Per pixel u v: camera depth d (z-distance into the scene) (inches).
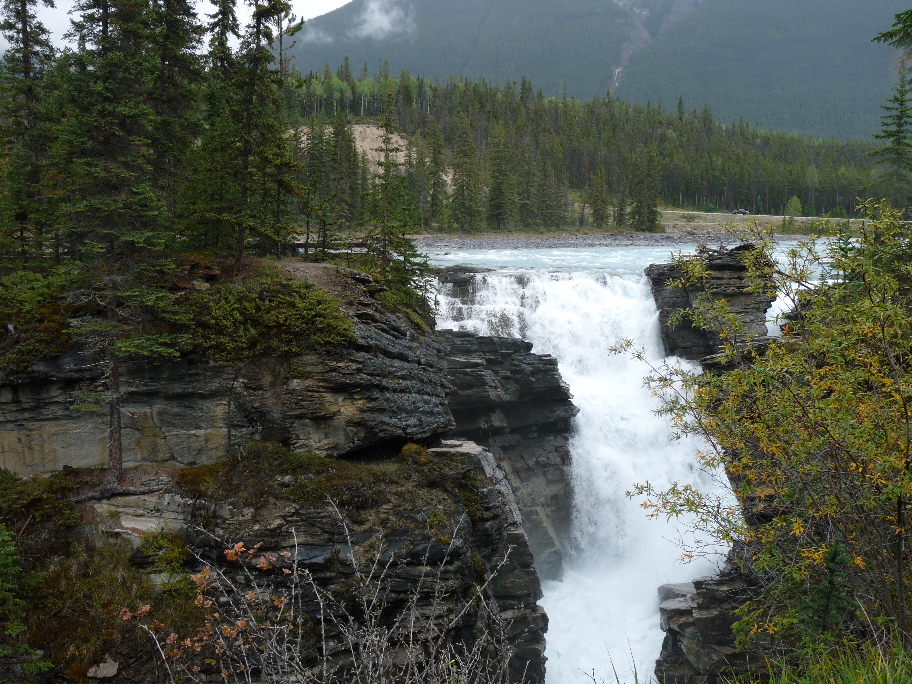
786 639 583.8
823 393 484.7
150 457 914.7
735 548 1051.9
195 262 995.9
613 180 6761.8
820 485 497.0
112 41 866.1
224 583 795.4
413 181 4665.4
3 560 694.5
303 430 916.6
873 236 495.2
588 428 1679.4
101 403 908.6
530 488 1541.6
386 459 981.8
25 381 889.5
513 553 1106.1
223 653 725.9
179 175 1127.0
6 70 1203.2
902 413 452.1
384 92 7731.3
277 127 1048.8
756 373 488.1
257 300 957.8
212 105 1164.5
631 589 1396.4
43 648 740.7
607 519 1584.6
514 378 1539.1
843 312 475.2
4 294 936.3
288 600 771.4
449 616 825.5
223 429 919.0
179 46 1119.6
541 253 3582.7
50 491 852.0
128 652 750.5
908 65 740.7
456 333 1579.7
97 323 852.6
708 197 7190.0
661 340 1870.1
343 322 952.9
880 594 460.1
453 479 956.0
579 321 1932.8
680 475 1588.3
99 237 877.8
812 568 508.4
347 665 768.9
